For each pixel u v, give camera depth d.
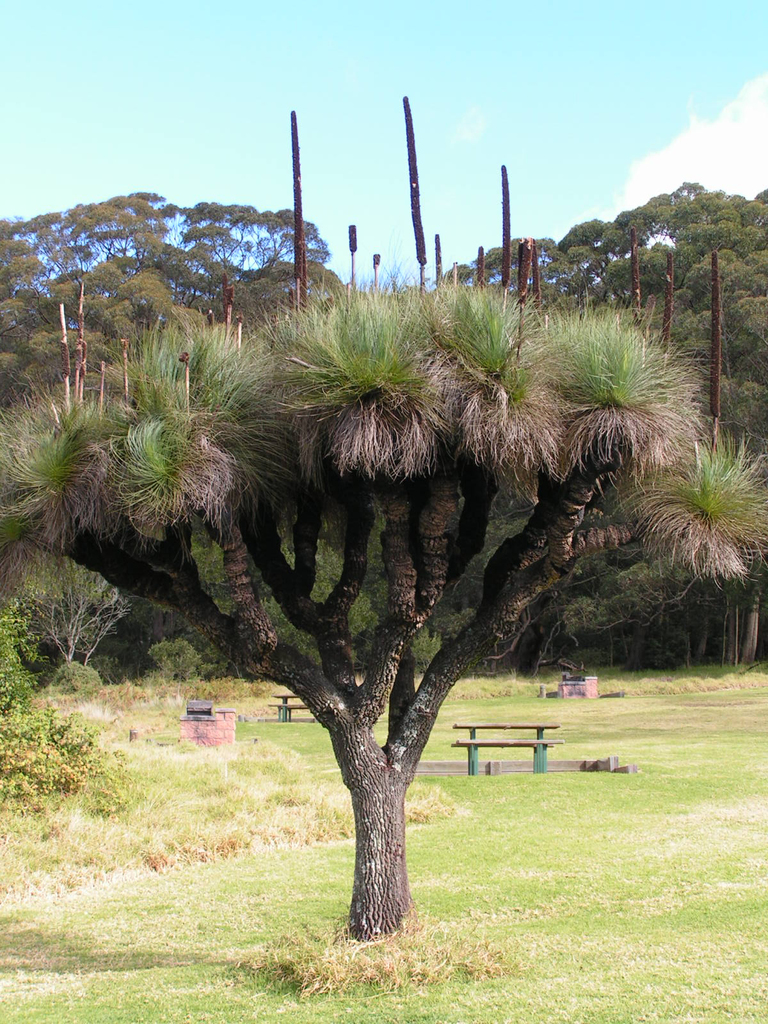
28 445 5.10
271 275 32.31
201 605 5.35
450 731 17.30
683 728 17.02
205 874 7.54
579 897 6.53
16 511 4.97
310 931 5.61
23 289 31.69
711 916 5.98
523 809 9.70
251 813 9.41
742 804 9.66
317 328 4.76
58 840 7.93
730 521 5.40
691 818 9.05
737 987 4.67
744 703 21.44
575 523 5.07
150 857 7.83
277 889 7.03
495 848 8.05
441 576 5.11
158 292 30.02
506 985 4.77
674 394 5.27
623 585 29.92
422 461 4.71
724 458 5.65
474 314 4.75
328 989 4.72
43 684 26.72
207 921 6.29
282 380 4.83
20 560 5.12
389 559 5.05
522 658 34.34
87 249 34.34
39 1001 4.80
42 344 25.39
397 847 5.29
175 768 11.12
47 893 7.00
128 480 4.66
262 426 5.01
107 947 5.81
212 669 30.38
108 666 32.88
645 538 5.57
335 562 23.66
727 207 31.03
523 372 4.65
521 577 5.32
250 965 5.23
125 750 12.32
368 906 5.22
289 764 12.21
